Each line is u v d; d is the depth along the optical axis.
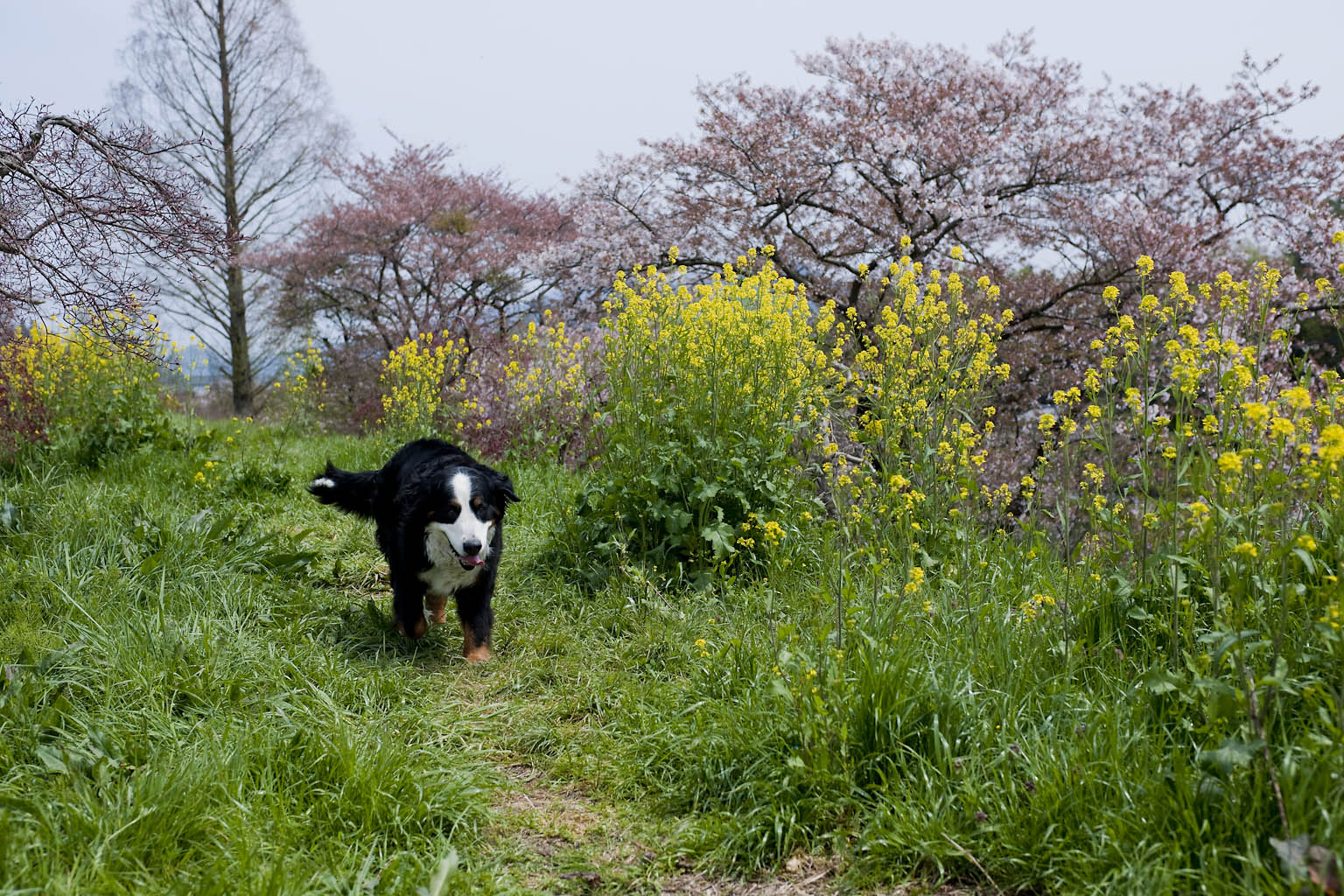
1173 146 13.10
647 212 14.34
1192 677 2.90
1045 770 2.66
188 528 4.94
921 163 12.61
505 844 2.89
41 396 7.34
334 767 3.01
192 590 4.32
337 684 3.79
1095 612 3.46
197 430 8.70
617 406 5.36
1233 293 3.81
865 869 2.64
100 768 2.82
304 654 3.97
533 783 3.32
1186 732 2.71
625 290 5.67
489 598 4.49
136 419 7.62
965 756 2.86
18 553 4.59
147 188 4.64
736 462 4.97
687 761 3.21
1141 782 2.52
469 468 4.54
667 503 5.10
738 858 2.79
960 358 4.93
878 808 2.74
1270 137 12.77
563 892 2.68
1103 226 11.62
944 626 3.72
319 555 5.27
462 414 9.48
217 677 3.54
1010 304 12.32
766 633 3.91
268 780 2.90
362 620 4.62
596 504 5.56
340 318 20.84
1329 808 2.24
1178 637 3.12
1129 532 3.63
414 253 19.94
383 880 2.56
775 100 13.43
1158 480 3.53
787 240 13.08
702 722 3.38
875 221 12.56
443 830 2.91
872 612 3.54
